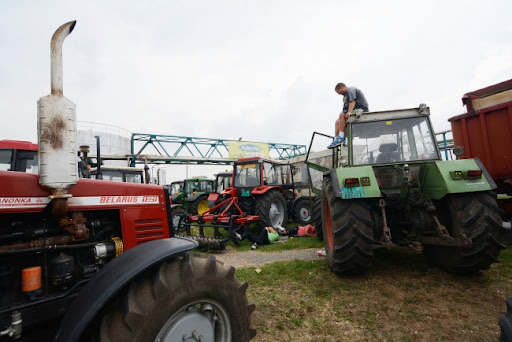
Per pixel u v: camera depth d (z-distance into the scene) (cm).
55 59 153
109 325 138
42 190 167
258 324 237
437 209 334
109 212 204
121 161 1838
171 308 146
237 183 817
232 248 580
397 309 253
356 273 335
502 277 312
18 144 432
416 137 377
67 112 155
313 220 563
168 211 232
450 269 324
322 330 226
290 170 948
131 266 146
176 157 1945
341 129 464
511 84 462
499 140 467
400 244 332
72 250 182
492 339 203
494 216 286
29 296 153
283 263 412
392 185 360
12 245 156
